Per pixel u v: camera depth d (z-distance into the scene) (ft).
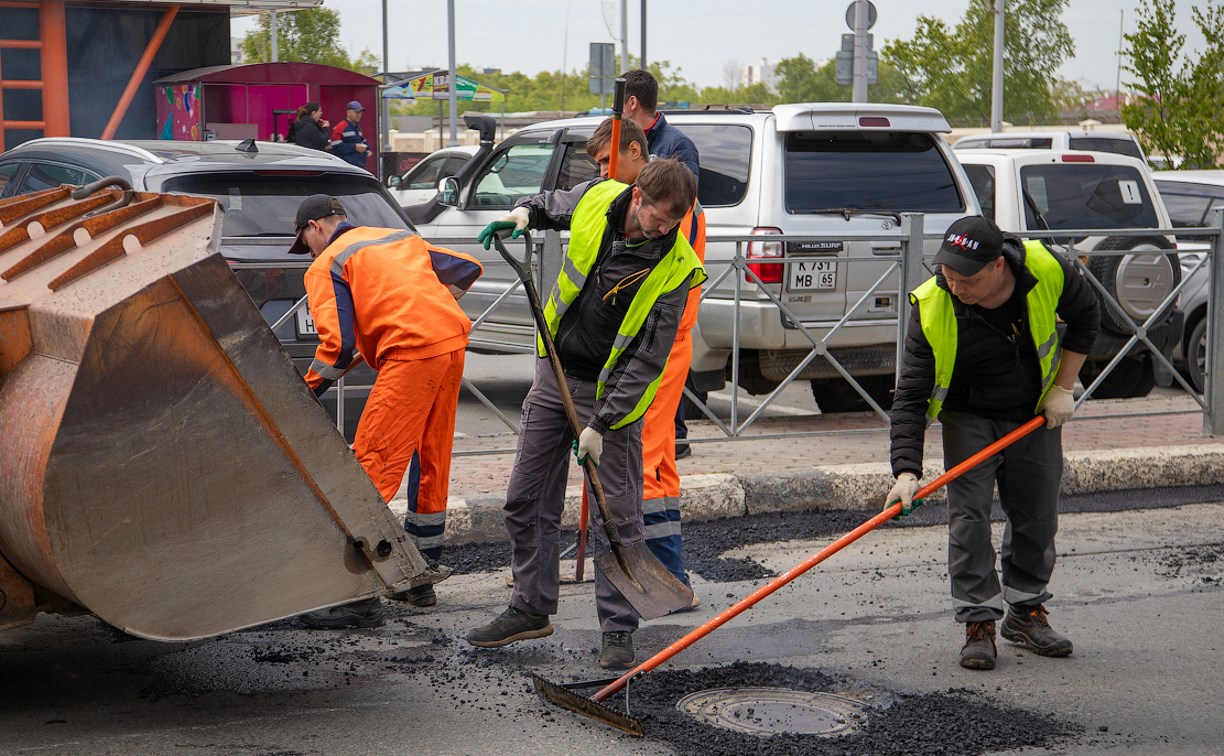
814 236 24.36
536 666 15.44
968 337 15.14
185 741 12.94
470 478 22.72
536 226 15.38
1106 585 18.97
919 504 14.98
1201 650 16.29
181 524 12.67
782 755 12.86
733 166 26.96
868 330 27.04
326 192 23.53
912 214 25.38
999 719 13.97
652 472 16.89
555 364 14.66
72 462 11.94
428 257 17.12
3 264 13.71
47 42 59.31
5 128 59.16
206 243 12.60
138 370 12.18
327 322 16.26
